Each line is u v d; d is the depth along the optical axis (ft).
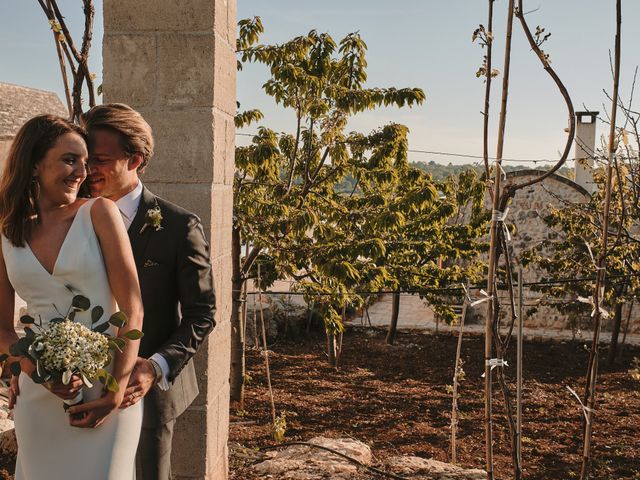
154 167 10.46
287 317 53.83
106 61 10.46
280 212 29.55
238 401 34.24
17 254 6.65
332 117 29.19
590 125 59.67
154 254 7.68
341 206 31.83
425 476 14.60
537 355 52.39
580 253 46.06
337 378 42.98
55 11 12.62
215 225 10.62
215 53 10.32
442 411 35.86
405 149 31.19
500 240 11.37
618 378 45.80
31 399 6.76
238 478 13.42
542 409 37.14
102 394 6.59
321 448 15.84
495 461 27.37
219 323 11.07
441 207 40.68
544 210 59.31
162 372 7.12
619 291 46.85
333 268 27.78
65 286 6.63
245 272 32.94
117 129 7.42
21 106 87.30
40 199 6.70
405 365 47.65
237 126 30.83
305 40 28.78
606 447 30.09
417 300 71.92
